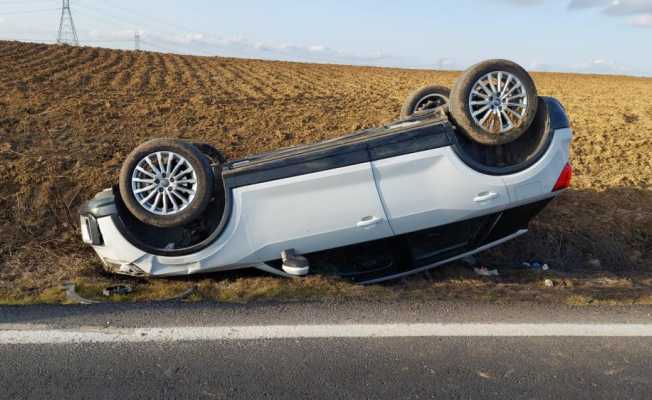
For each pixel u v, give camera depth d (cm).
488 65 491
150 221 483
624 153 1095
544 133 515
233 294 463
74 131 1073
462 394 315
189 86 2086
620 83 3862
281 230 485
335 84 2655
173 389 316
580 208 777
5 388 315
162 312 421
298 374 333
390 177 485
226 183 484
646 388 326
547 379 333
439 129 494
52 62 2722
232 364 344
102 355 353
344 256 515
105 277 528
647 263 672
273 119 1302
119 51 4159
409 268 526
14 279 523
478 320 415
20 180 748
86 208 516
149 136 1078
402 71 4819
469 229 527
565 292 493
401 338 382
